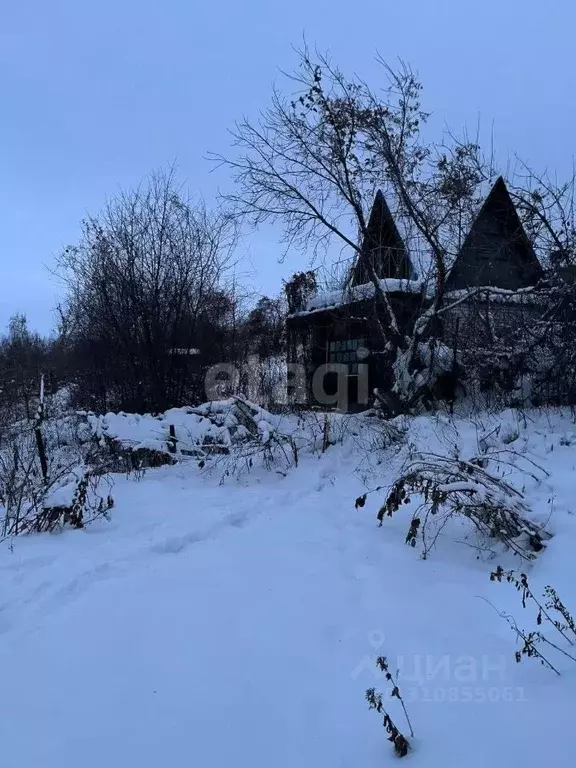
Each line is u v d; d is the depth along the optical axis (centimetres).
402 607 402
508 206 1186
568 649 331
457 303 1051
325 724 277
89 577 478
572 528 482
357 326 1402
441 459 579
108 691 312
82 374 1652
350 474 859
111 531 616
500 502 489
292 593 435
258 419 1033
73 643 366
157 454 1061
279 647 353
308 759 253
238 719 284
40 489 686
